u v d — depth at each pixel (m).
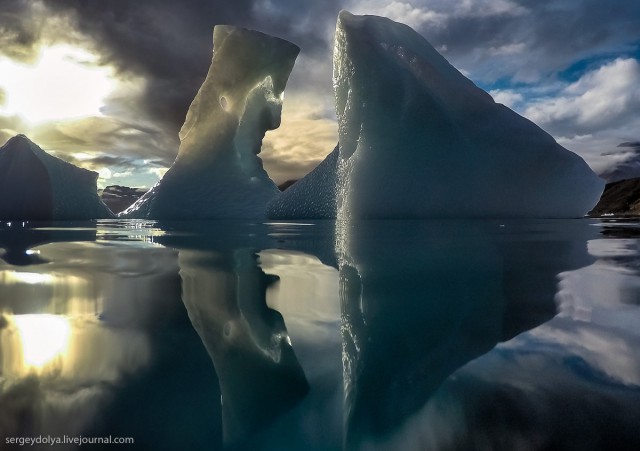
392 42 7.91
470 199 6.82
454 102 7.60
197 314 1.56
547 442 0.84
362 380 1.07
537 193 7.02
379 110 7.25
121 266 2.44
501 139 7.17
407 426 0.92
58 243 3.69
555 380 1.05
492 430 0.88
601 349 1.21
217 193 10.77
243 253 2.97
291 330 1.42
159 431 0.88
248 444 0.86
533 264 2.45
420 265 2.44
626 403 0.95
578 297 1.72
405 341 1.31
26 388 1.03
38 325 1.43
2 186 9.48
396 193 6.84
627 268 2.30
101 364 1.16
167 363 1.17
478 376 1.08
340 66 8.18
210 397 0.99
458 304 1.65
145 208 10.94
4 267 2.40
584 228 5.01
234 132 11.45
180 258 2.73
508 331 1.36
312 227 5.44
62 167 10.32
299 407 0.98
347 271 2.28
